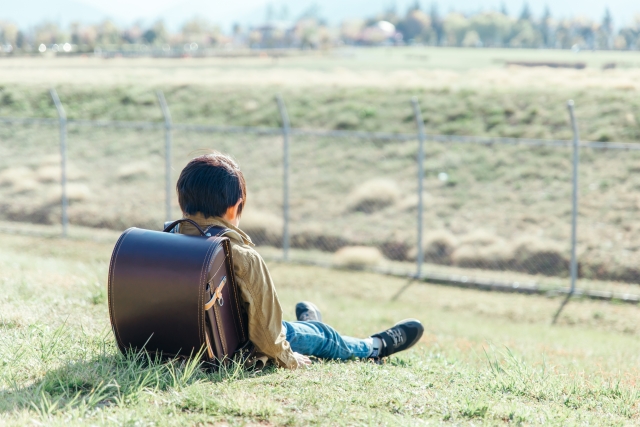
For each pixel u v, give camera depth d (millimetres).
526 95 20047
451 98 20875
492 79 24516
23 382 2861
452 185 15766
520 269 12297
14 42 129750
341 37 188750
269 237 14188
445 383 3490
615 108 18125
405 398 3033
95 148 19578
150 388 2854
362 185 16031
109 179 17375
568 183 14875
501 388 3527
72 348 3363
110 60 50875
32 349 3219
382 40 170875
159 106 23016
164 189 16734
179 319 2932
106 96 24016
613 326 9141
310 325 3656
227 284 3064
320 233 14266
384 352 3945
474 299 10305
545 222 13727
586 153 15867
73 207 15633
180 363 3078
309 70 42062
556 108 18781
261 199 16219
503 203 14719
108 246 12492
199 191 3053
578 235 12953
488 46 115125
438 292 10641
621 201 13781
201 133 20281
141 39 141875
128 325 3014
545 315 9617
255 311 3119
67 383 2803
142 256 2928
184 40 155750
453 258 12836
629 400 3492
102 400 2729
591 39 136750
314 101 22219
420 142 11195
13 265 7133
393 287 10828
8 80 25922
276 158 18328
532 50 78500
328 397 2932
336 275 11375
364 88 22922
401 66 46750
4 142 20156
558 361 5656
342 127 20062
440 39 180750
